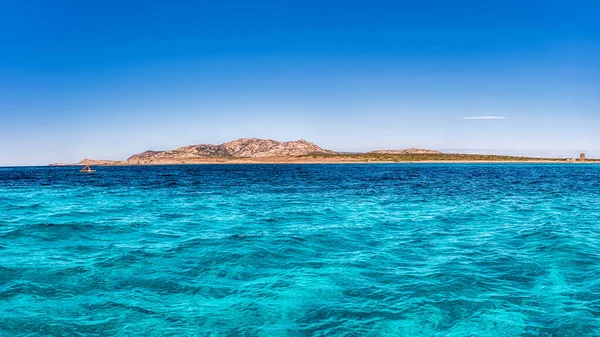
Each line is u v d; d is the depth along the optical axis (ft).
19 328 29.32
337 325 30.07
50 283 38.34
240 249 51.49
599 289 36.88
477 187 165.78
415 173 339.77
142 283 38.73
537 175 293.64
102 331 29.12
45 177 300.40
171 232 63.10
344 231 64.08
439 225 70.28
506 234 61.72
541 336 28.53
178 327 29.78
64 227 66.49
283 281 39.27
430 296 35.19
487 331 29.27
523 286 37.68
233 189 157.48
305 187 167.53
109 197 124.06
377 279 39.65
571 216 80.69
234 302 34.22
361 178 250.78
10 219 75.41
